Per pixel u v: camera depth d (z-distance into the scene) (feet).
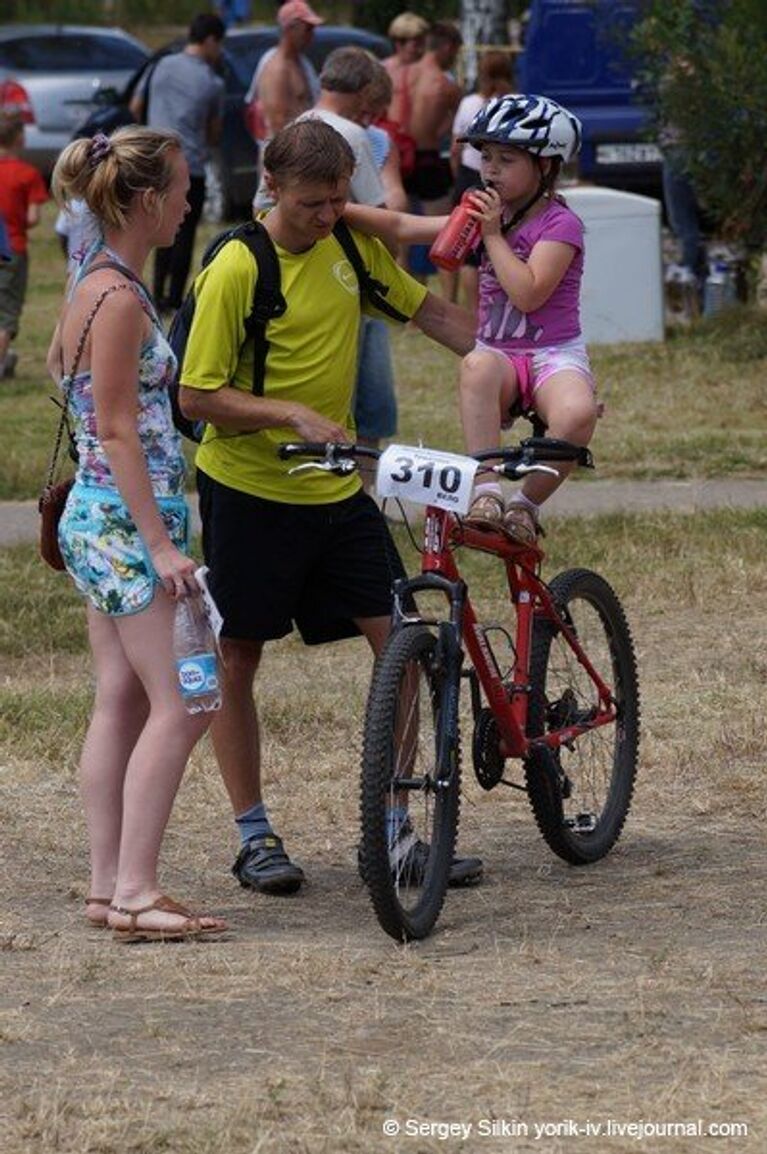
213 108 123.13
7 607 65.57
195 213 122.72
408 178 118.11
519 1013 33.81
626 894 41.16
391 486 36.96
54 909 40.88
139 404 37.45
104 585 37.68
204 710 37.52
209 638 37.50
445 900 40.96
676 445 87.92
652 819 46.42
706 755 49.98
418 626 38.01
